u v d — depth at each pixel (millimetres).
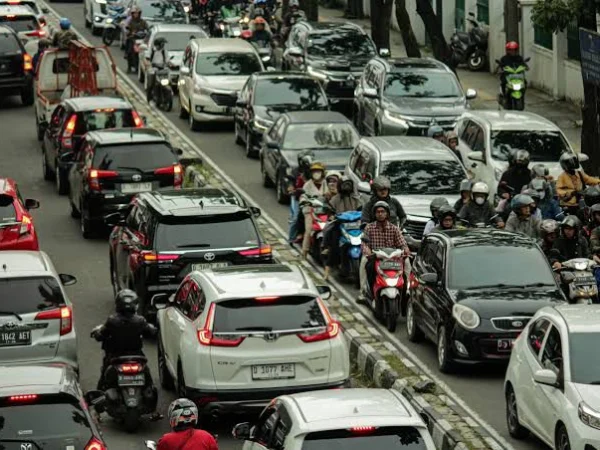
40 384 30172
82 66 83312
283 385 37594
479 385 42344
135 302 39406
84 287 56156
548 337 35500
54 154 73625
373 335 47281
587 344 34281
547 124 64500
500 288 44031
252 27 107688
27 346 40562
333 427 27078
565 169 55875
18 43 97688
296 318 37906
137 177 62094
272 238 62219
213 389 37500
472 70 100812
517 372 36750
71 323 41156
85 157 64125
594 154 63406
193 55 89625
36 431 29375
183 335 38750
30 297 40938
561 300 43344
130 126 72250
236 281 38969
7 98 102500
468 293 43688
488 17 101688
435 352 46031
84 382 44219
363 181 60375
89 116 71812
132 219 50250
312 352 37688
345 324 48750
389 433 27203
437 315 44062
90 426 29750
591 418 32281
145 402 39000
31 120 93875
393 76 77812
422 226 56469
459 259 44938
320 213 57656
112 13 122062
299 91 80125
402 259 48750
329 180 57625
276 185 69438
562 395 33594
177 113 94125
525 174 57031
